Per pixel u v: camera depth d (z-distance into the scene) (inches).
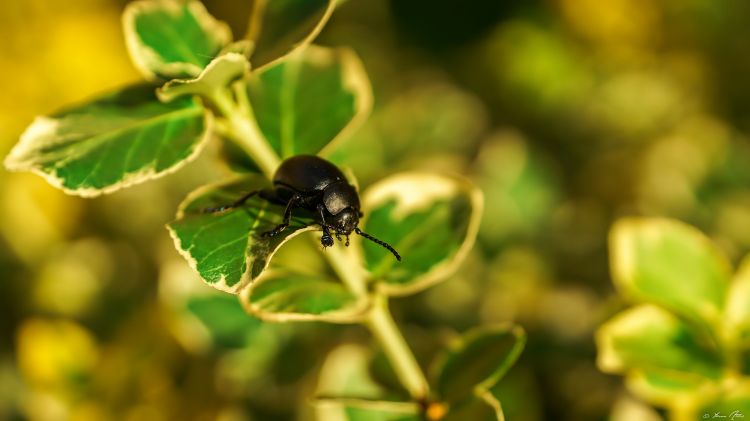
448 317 13.0
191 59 9.7
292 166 9.8
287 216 9.5
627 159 14.9
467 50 16.3
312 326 11.9
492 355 10.0
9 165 9.4
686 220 13.7
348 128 10.0
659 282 10.5
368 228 10.0
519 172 13.9
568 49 15.9
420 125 14.4
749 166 14.0
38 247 13.8
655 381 10.2
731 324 10.4
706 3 15.4
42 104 14.3
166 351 12.1
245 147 9.8
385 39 16.4
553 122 15.6
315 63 10.1
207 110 9.6
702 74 15.6
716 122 15.1
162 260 13.3
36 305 13.5
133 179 9.4
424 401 9.9
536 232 13.8
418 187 10.1
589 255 13.7
